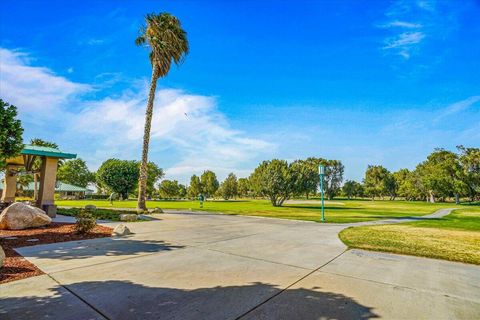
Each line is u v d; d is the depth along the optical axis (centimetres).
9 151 973
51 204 1452
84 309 341
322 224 1314
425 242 832
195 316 326
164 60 2038
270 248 725
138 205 1914
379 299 384
